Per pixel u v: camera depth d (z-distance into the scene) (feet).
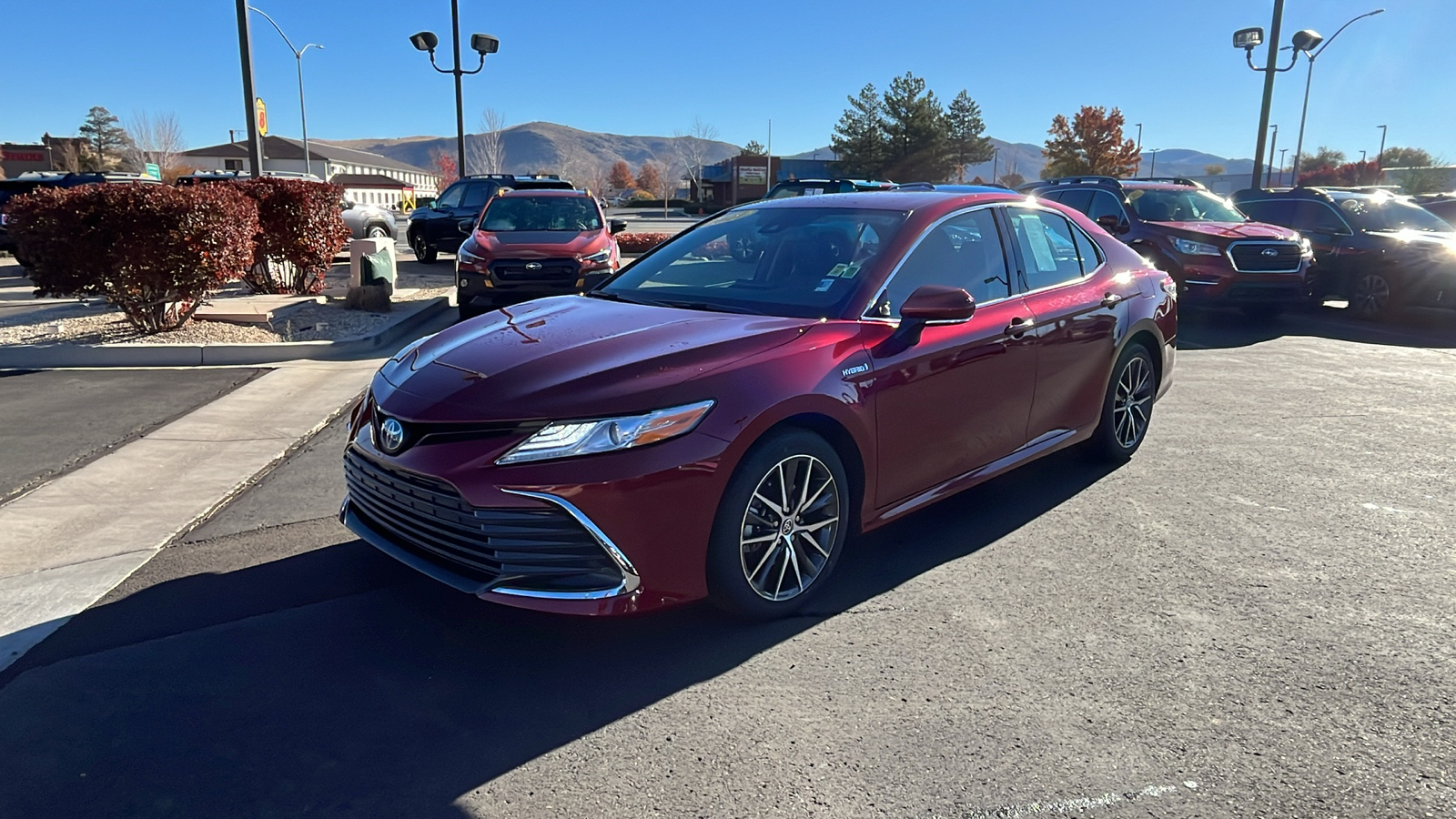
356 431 11.49
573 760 8.54
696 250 14.60
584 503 9.45
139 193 26.81
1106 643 10.68
